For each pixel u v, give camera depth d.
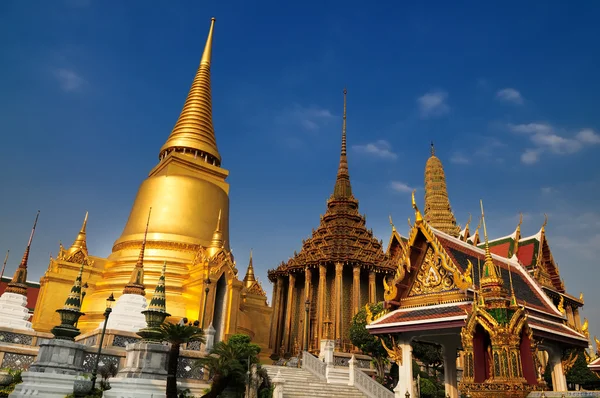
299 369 34.09
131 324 30.31
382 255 53.97
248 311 49.50
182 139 55.03
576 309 43.12
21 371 25.25
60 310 23.92
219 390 23.38
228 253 42.56
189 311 39.97
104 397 21.36
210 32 65.00
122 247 46.72
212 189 50.97
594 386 32.28
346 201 59.97
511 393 11.95
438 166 83.50
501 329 12.84
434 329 19.38
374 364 38.16
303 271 53.91
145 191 49.75
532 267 39.75
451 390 22.31
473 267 20.62
